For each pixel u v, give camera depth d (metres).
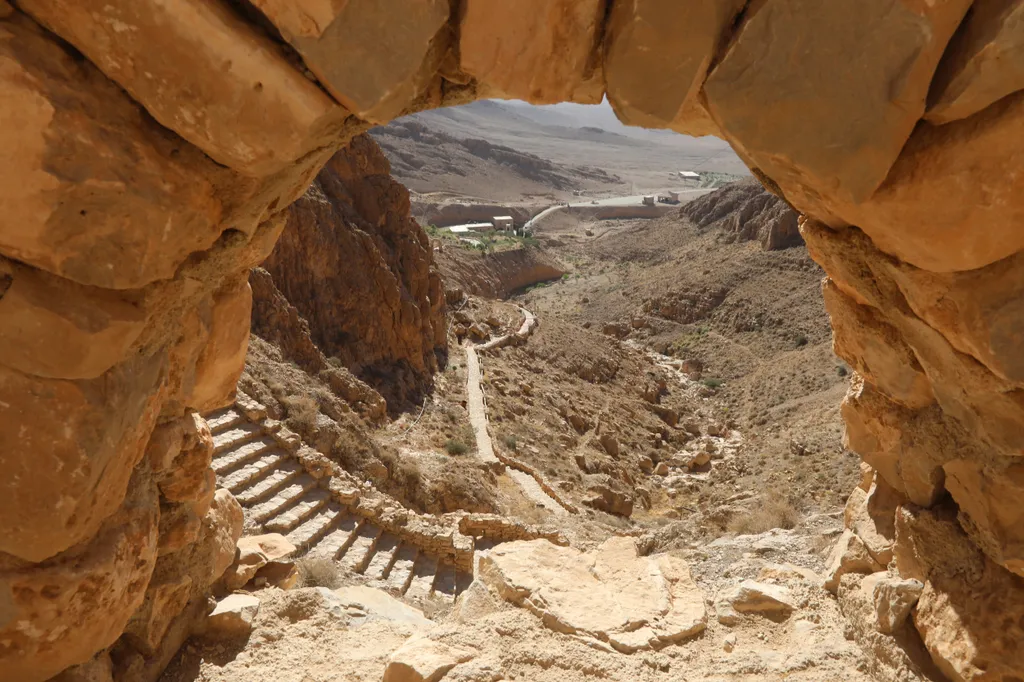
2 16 2.52
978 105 2.69
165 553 4.42
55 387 2.91
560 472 22.48
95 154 2.64
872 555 5.20
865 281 3.82
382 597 5.71
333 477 11.85
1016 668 3.92
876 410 4.76
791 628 5.23
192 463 4.40
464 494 16.19
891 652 4.56
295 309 22.11
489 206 118.25
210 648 4.67
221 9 2.57
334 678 4.39
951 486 4.24
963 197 2.89
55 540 3.12
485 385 30.11
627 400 37.75
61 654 3.39
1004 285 3.10
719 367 48.66
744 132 2.81
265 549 6.26
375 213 29.95
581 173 182.00
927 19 2.50
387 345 26.98
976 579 4.23
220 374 4.57
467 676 4.16
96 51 2.61
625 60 2.82
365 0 2.54
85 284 2.84
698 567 7.18
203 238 3.15
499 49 2.83
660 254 88.88
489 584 5.49
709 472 27.03
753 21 2.63
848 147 2.73
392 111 2.75
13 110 2.51
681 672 4.55
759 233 69.56
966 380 3.59
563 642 4.76
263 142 2.75
